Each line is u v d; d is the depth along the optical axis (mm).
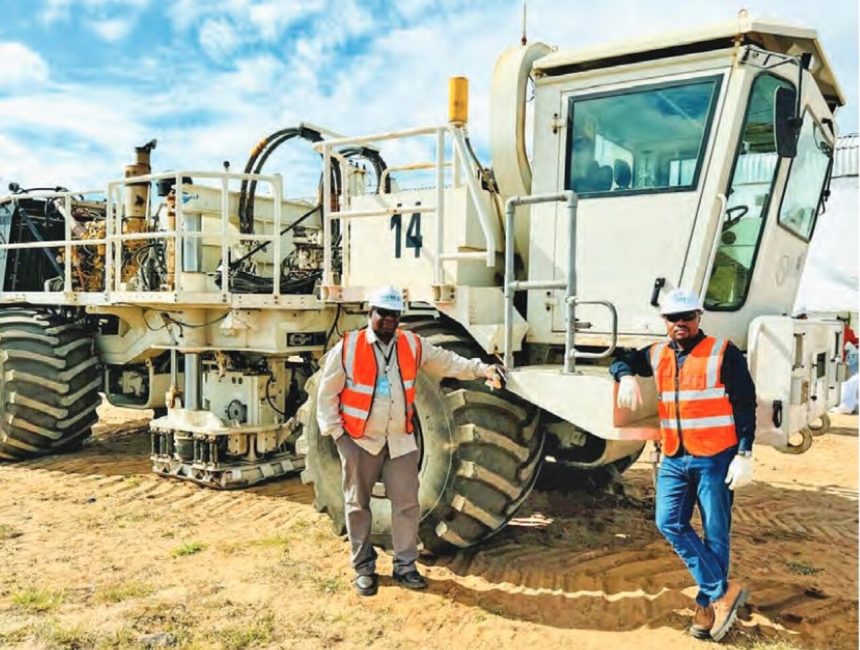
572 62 4371
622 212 4246
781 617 3828
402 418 3986
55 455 7430
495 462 4254
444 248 4676
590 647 3467
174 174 5641
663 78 4137
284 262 6891
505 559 4566
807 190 4746
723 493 3484
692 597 4023
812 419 4027
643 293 4180
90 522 5238
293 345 5887
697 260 4020
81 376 7230
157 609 3777
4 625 3580
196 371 6422
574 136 4414
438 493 4289
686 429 3506
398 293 3910
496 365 4102
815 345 4051
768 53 3926
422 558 4520
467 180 4527
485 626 3660
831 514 5832
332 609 3830
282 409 6438
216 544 4781
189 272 5785
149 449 7730
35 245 7145
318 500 4699
